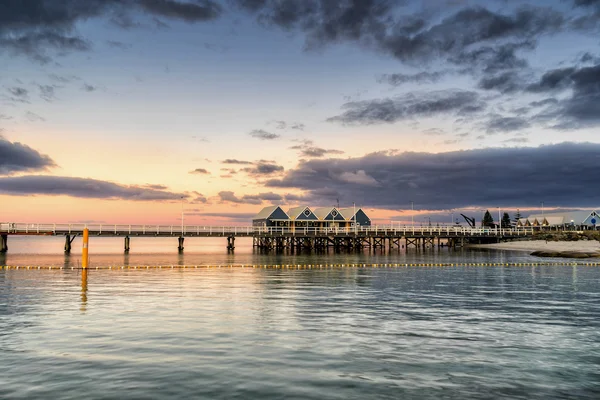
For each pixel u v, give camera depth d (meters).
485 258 56.12
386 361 11.00
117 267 38.72
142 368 10.31
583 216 104.69
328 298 20.94
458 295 22.17
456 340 13.01
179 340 12.77
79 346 12.07
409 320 15.80
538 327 14.77
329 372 10.17
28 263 44.00
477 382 9.64
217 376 9.84
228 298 20.78
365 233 75.44
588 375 10.12
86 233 34.56
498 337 13.40
